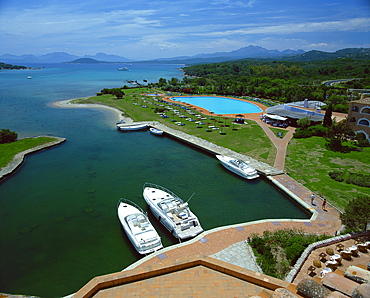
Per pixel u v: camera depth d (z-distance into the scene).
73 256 25.45
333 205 32.78
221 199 36.22
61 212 33.16
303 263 20.66
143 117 85.31
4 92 143.12
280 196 37.03
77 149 57.31
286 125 72.81
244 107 107.31
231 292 10.15
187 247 24.72
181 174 44.41
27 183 41.28
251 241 25.23
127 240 27.78
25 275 23.17
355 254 20.75
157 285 10.57
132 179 42.41
